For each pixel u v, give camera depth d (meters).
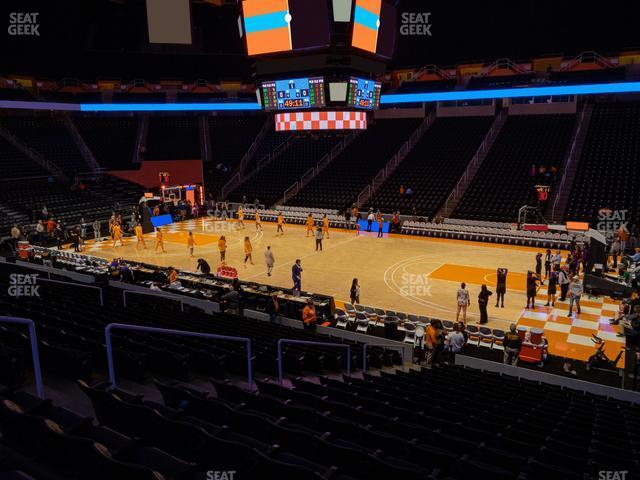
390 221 36.47
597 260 21.75
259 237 33.84
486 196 36.50
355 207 36.81
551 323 18.48
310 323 17.14
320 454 5.80
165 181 45.31
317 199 42.09
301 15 18.66
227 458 5.16
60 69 49.47
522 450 6.92
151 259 27.66
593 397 12.30
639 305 16.72
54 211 37.16
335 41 18.78
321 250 29.66
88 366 8.21
